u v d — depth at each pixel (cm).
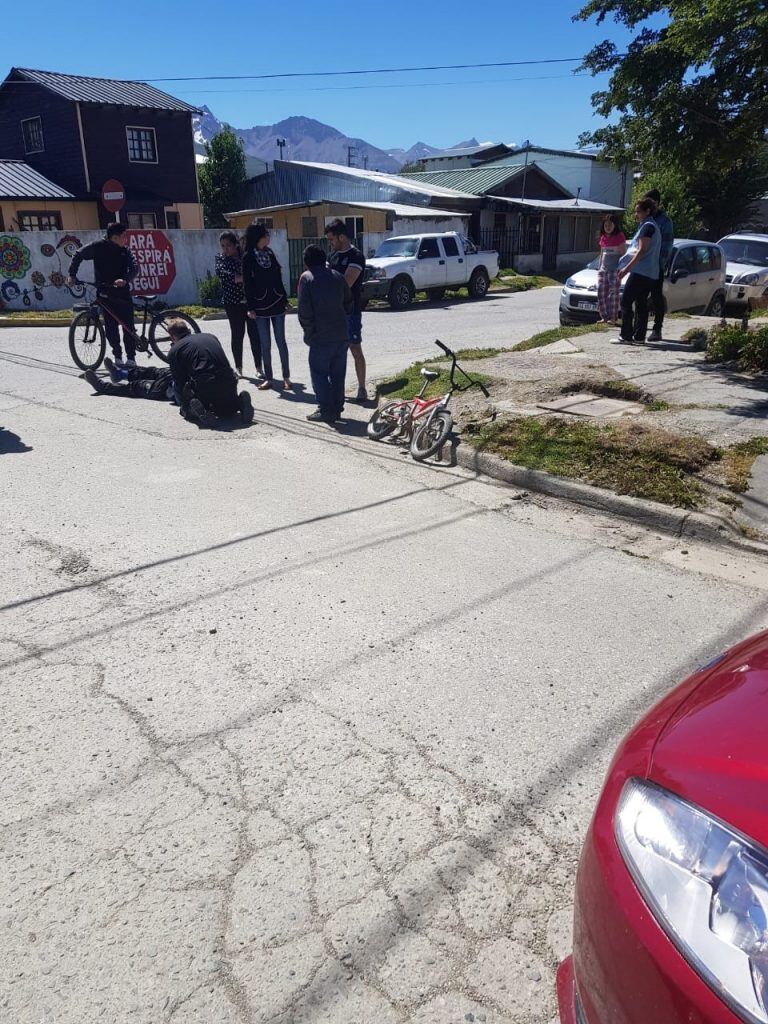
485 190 3334
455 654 386
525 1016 211
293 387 984
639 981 148
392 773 303
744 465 598
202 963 226
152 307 1279
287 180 3503
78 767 306
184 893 249
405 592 452
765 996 130
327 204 2702
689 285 1377
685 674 370
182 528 543
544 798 290
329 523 556
